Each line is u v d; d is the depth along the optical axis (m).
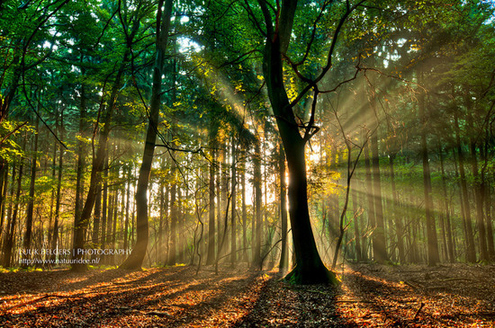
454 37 14.06
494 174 16.86
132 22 15.56
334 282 9.89
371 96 12.98
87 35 14.88
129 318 6.06
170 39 17.77
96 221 21.95
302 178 10.53
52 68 15.60
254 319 6.21
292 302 7.64
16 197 19.41
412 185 23.27
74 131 25.91
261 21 13.34
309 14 12.91
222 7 13.36
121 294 8.52
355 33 10.76
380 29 10.56
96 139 18.44
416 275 12.08
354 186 24.25
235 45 14.41
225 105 15.49
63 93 21.25
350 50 16.00
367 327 5.31
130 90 15.88
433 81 16.55
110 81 15.36
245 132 17.50
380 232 19.97
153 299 7.94
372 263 19.70
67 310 6.50
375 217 20.28
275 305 7.41
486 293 7.87
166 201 24.70
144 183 15.91
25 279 10.91
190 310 6.95
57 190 20.44
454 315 5.78
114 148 24.61
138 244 15.67
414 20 10.59
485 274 11.12
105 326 5.52
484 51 14.12
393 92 16.77
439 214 25.48
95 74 15.59
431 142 21.69
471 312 5.95
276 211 19.77
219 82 15.25
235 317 6.38
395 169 24.97
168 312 6.65
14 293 8.23
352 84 19.12
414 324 5.31
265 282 11.17
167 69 22.09
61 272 13.91
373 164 20.67
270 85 10.88
